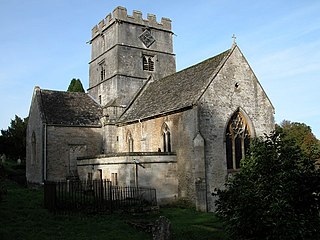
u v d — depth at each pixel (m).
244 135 28.44
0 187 24.92
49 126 33.19
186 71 32.94
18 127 56.75
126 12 38.81
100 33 41.19
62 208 19.62
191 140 25.52
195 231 16.66
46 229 15.73
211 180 25.23
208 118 25.89
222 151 26.28
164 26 41.56
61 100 37.81
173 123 27.48
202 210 24.05
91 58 43.75
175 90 30.88
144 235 15.50
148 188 24.64
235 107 27.77
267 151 10.27
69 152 33.84
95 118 36.84
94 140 35.28
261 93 29.84
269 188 9.59
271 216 9.15
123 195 24.22
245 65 29.25
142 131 31.36
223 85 27.38
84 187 25.86
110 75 38.66
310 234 9.05
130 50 38.59
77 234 15.16
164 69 40.94
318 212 9.62
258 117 29.28
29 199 23.58
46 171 32.31
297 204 9.58
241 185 10.12
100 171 28.38
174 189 26.39
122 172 25.36
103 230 16.03
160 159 26.06
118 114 35.69
